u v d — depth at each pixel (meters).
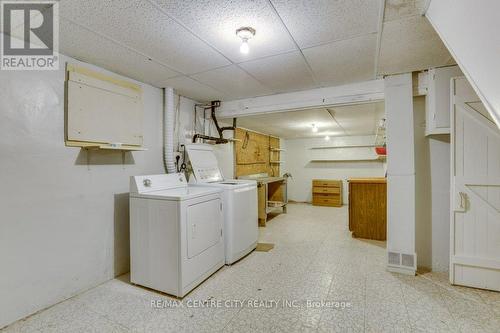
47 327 1.75
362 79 2.76
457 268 2.28
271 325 1.76
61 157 2.07
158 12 1.52
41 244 1.95
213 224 2.58
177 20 1.61
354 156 7.06
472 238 2.23
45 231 1.98
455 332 1.66
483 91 0.96
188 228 2.19
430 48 2.01
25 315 1.86
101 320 1.83
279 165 7.61
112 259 2.51
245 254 3.08
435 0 1.37
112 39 1.85
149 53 2.09
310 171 7.61
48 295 1.99
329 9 1.50
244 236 3.06
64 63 2.09
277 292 2.21
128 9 1.48
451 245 2.30
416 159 2.67
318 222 4.95
